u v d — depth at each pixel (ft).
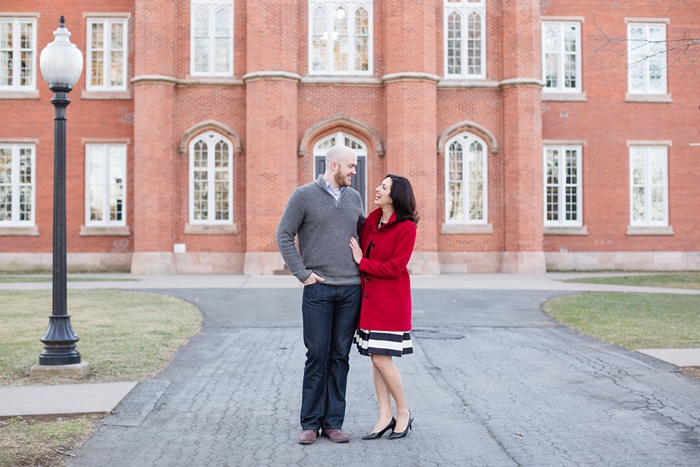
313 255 19.12
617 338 34.81
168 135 81.76
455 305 48.91
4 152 88.07
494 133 84.69
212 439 19.08
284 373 27.50
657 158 92.12
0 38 88.38
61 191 27.17
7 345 31.45
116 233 86.74
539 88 84.02
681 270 91.09
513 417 21.20
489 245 84.43
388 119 81.10
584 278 73.10
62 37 27.58
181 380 26.23
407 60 80.28
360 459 17.38
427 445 18.52
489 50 85.20
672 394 24.03
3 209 88.07
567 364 29.19
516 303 49.96
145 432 19.70
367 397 23.89
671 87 91.91
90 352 30.25
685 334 35.83
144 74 81.35
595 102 90.79
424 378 26.53
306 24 82.99
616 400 23.25
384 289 18.94
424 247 79.82
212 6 83.30
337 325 19.25
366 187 83.35
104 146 87.45
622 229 90.74
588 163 90.53
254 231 79.36
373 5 83.41
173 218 82.23
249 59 80.53
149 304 46.96
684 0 60.29
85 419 20.62
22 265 87.45
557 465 16.92
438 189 84.23
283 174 79.51
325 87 82.53
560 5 90.58
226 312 44.91
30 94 87.40
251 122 80.02
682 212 91.97
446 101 84.33
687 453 17.81
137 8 81.97
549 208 90.27
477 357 30.73
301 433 18.74
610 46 90.74
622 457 17.49
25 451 17.49
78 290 56.65
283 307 47.14
